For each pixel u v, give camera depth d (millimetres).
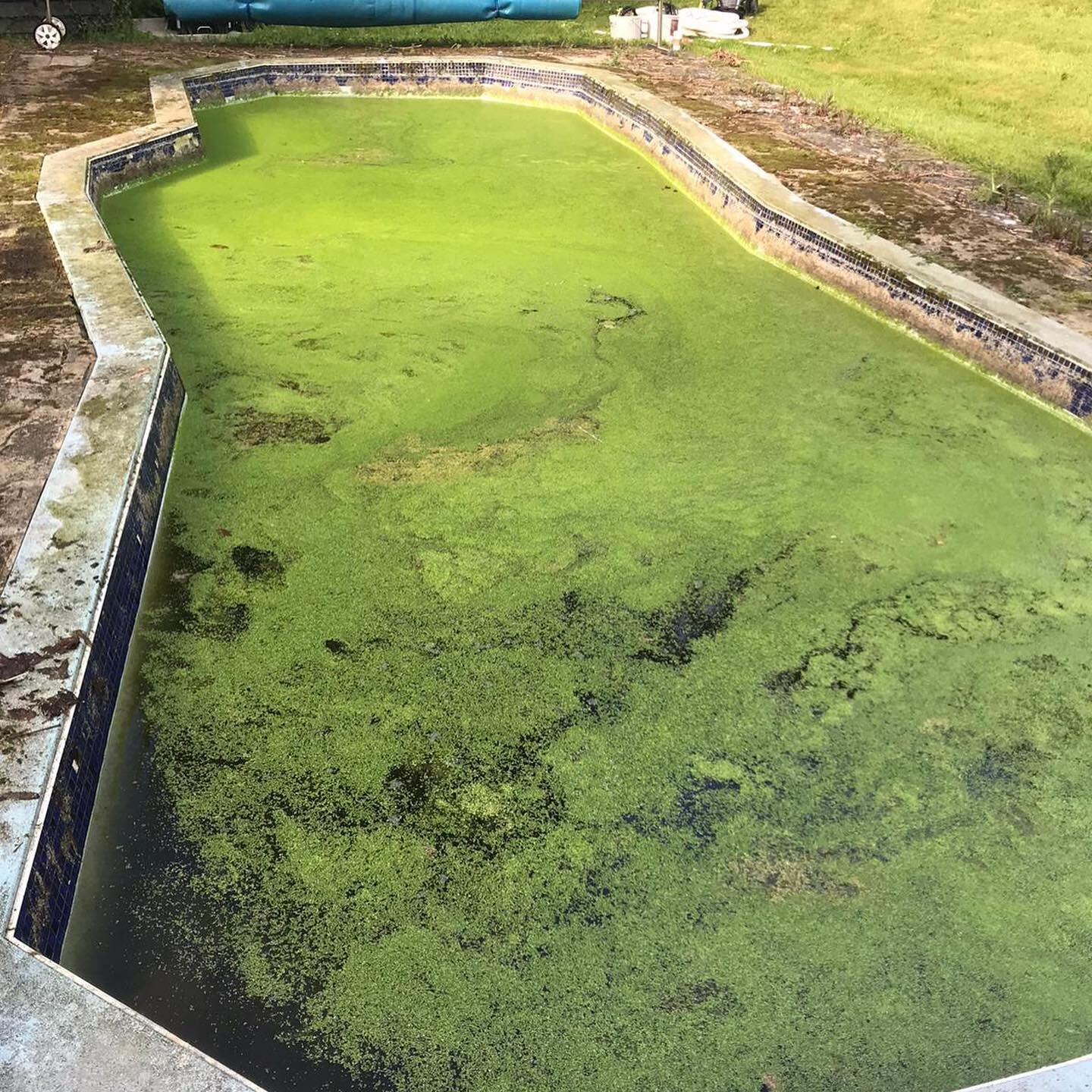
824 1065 1632
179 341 3734
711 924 1849
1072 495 3123
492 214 5285
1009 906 1909
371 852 1944
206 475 2979
